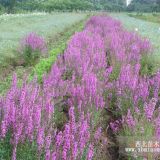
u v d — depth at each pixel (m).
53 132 4.53
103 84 6.71
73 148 3.81
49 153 3.70
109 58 10.08
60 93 6.02
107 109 6.52
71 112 4.63
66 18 37.09
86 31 14.00
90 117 5.22
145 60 9.82
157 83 6.59
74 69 7.83
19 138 3.97
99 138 4.95
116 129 5.43
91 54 8.86
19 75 9.04
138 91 6.18
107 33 14.52
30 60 10.80
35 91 5.03
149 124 4.88
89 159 3.86
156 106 6.36
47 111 4.68
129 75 6.87
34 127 4.15
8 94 4.64
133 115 5.72
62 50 12.02
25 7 67.00
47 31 19.53
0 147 3.97
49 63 9.16
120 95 6.19
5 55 10.88
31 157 3.93
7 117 4.06
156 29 25.28
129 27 23.05
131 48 10.43
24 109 4.26
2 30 18.45
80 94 5.59
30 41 11.01
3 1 59.91
